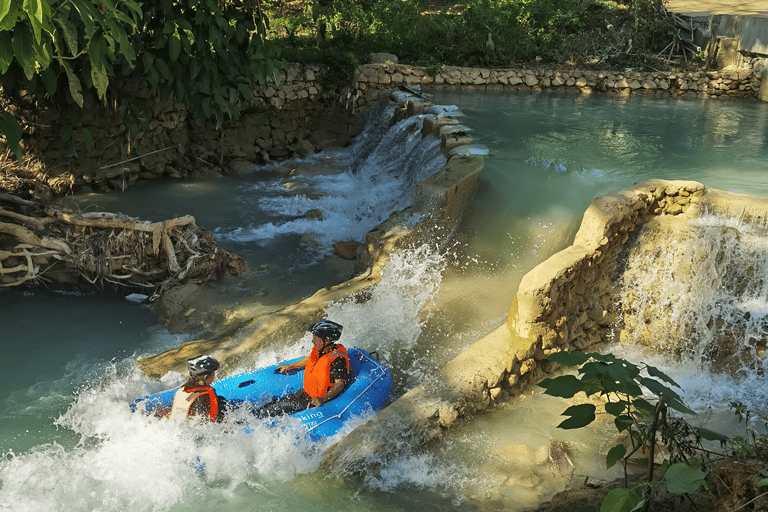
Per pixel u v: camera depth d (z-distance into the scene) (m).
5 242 8.66
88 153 11.93
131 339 7.69
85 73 7.69
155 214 11.35
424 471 5.41
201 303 8.49
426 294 8.20
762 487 3.15
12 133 7.34
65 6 5.36
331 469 5.33
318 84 15.88
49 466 5.33
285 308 7.65
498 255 8.84
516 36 19.39
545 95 17.48
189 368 5.50
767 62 17.36
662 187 8.03
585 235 7.39
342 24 18.33
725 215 7.92
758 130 13.69
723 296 7.29
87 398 6.32
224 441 5.44
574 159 10.94
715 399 6.65
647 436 3.69
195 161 14.12
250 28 9.80
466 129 12.01
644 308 7.71
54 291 8.82
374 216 11.89
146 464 5.32
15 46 5.06
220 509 4.98
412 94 15.59
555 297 6.83
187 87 10.14
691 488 2.95
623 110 15.71
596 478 5.22
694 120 14.68
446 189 9.01
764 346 7.06
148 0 8.80
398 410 5.84
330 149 16.08
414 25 18.89
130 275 8.78
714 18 19.06
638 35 19.62
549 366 6.99
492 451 5.69
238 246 10.45
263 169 14.78
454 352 7.23
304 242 10.70
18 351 7.28
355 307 7.84
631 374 3.37
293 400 6.18
